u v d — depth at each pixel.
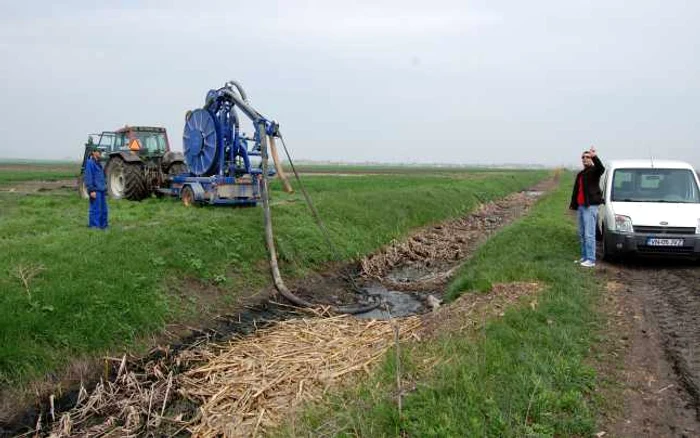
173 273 9.52
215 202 14.51
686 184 11.77
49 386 6.40
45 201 18.61
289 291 10.70
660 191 11.76
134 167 17.81
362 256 14.08
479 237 18.38
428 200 22.17
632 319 7.45
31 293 7.35
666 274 10.20
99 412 6.05
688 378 5.59
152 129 19.45
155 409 6.08
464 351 6.18
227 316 9.27
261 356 7.29
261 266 11.37
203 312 9.10
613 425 4.75
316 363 6.89
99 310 7.60
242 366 6.95
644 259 11.67
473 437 4.34
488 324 6.95
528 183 53.44
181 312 8.76
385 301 10.68
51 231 11.80
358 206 17.56
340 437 4.59
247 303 9.94
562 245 12.77
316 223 14.41
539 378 5.23
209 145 14.73
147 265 9.25
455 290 9.77
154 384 6.61
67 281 7.89
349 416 4.90
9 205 17.80
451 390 5.13
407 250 15.37
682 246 10.55
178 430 5.68
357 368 6.60
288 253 12.03
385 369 6.14
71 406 6.23
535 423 4.63
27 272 7.95
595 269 10.47
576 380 5.41
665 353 6.23
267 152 12.44
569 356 5.95
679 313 7.70
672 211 10.91
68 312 7.27
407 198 21.05
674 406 5.05
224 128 14.49
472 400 4.85
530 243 12.68
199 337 8.28
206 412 5.87
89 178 11.62
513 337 6.43
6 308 6.86
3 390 6.04
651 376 5.65
